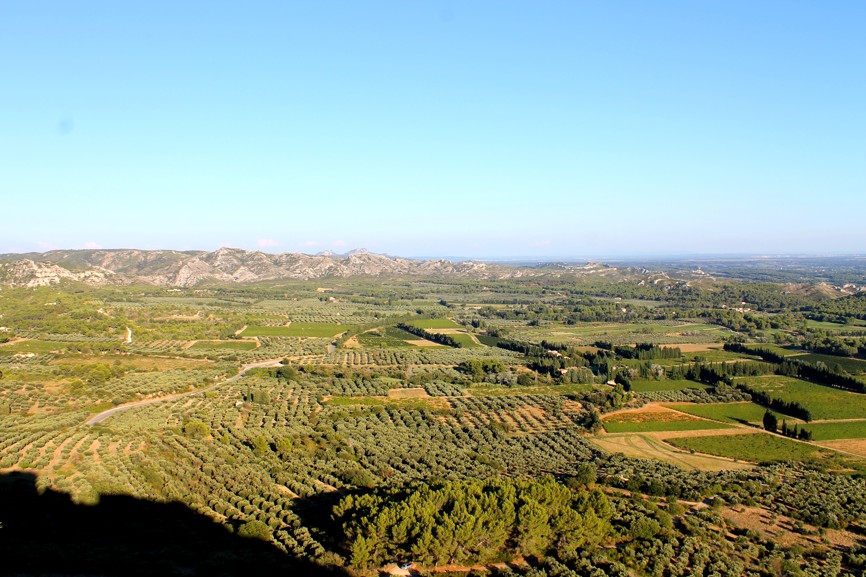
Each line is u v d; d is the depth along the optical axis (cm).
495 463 12306
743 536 8475
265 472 10994
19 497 8819
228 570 6969
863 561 7769
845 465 12781
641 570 7425
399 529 7444
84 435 12562
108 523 8419
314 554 7456
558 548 7856
